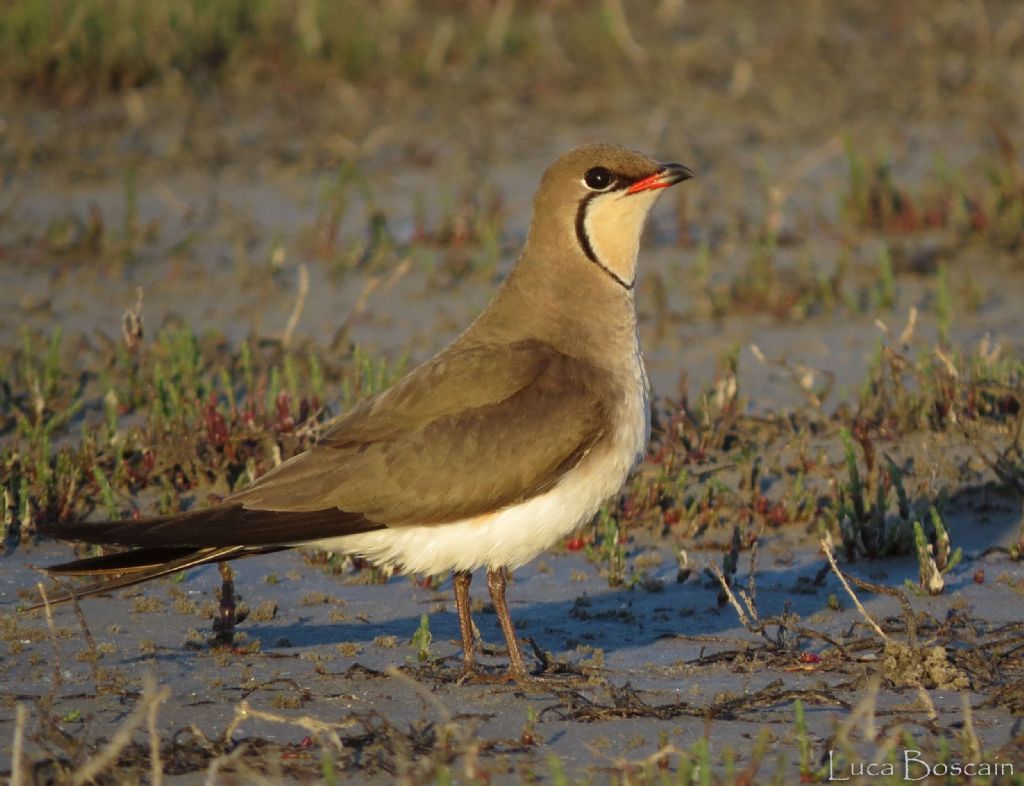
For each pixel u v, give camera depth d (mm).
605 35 26078
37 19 23938
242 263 17375
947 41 26453
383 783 7590
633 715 8477
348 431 9133
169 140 22172
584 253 9570
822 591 10734
